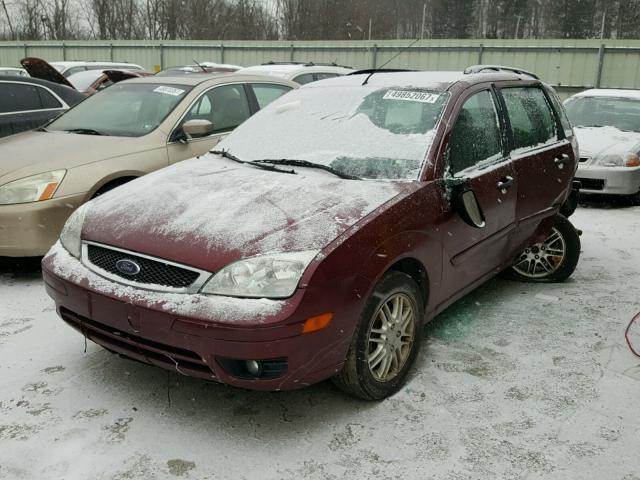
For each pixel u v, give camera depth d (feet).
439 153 10.94
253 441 8.96
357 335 9.23
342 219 9.18
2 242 14.26
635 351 12.00
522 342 12.32
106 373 10.75
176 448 8.77
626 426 9.49
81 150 15.74
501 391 10.41
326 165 11.16
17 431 9.04
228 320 8.05
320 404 9.95
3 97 21.53
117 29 120.37
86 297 9.16
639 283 16.07
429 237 10.30
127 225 9.57
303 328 8.27
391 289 9.64
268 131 12.85
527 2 117.50
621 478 8.30
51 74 32.53
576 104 30.55
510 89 13.92
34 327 12.54
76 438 8.92
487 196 11.91
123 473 8.21
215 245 8.70
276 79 21.71
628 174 24.95
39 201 14.32
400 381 10.34
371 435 9.14
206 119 18.43
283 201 9.70
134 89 19.08
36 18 118.21
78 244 9.93
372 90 12.75
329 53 70.59
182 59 76.74
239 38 119.14
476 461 8.61
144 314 8.54
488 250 12.48
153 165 16.44
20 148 15.97
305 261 8.43
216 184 10.65
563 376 10.96
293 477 8.23
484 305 14.30
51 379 10.51
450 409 9.85
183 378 10.67
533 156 13.74
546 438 9.14
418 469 8.43
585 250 19.27
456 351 11.85
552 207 14.58
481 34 117.70
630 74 59.62
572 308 14.19
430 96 11.98
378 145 11.35
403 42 66.95
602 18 116.26
